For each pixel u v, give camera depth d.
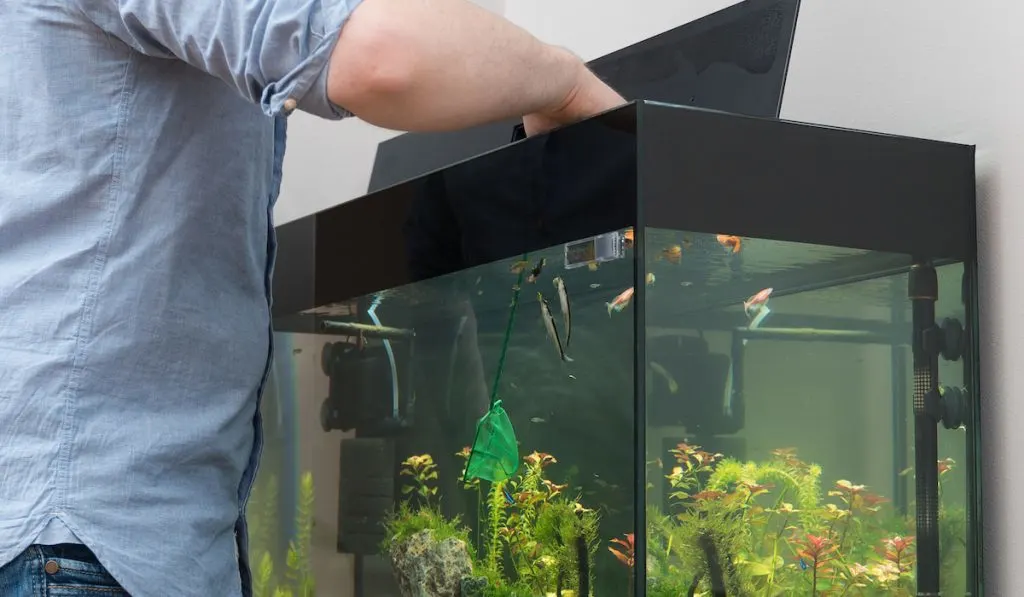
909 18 1.44
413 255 1.42
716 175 1.06
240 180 1.00
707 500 1.03
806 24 1.64
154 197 0.93
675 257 1.02
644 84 1.52
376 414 1.54
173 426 0.93
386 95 0.86
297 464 1.77
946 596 1.21
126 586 0.86
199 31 0.84
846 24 1.55
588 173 1.08
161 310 0.93
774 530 1.09
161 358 0.93
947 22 1.37
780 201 1.10
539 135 1.16
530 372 1.17
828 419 1.13
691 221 1.03
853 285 1.16
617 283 1.03
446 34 0.87
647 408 0.99
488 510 1.26
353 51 0.83
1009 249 1.26
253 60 0.83
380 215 1.51
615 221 1.03
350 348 1.62
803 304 1.12
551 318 1.13
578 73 1.07
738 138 1.08
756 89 1.32
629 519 1.00
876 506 1.17
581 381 1.08
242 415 1.03
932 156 1.24
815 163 1.13
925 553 1.20
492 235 1.24
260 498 1.90
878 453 1.17
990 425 1.27
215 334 0.98
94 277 0.89
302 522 1.74
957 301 1.24
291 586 1.77
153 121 0.92
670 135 1.03
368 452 1.56
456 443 1.33
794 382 1.10
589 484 1.06
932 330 1.22
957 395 1.23
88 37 0.90
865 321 1.17
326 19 0.82
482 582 1.27
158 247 0.93
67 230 0.90
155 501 0.91
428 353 1.40
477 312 1.28
